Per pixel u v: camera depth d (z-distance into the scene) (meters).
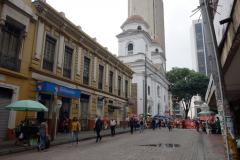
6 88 10.72
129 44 39.38
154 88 40.91
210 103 20.92
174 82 50.25
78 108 16.66
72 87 15.99
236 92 14.14
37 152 8.35
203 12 6.52
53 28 14.34
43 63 13.51
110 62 23.03
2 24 10.41
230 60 7.18
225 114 5.44
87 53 18.53
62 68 15.03
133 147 9.75
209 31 6.24
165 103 48.38
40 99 12.78
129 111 28.31
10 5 10.88
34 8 12.85
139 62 36.19
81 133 15.53
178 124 30.38
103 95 21.05
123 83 26.81
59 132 14.83
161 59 50.69
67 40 15.92
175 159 7.20
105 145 10.38
